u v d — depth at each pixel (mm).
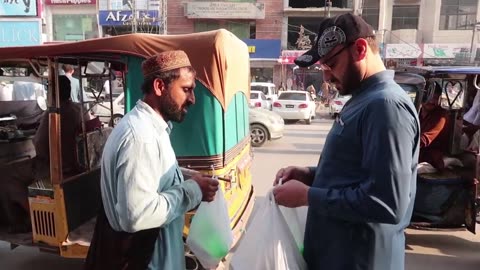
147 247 1797
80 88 3928
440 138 4570
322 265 1685
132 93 3264
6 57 3383
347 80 1604
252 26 27047
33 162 3906
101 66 4363
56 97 3379
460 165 4484
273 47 26094
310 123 16000
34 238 3617
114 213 1784
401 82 4414
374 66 1597
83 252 3445
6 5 22859
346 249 1600
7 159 4348
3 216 4000
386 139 1400
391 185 1391
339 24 1567
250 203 4324
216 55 3158
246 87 4477
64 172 3801
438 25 25375
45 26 25984
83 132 3943
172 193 1777
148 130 1729
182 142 3203
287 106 15570
